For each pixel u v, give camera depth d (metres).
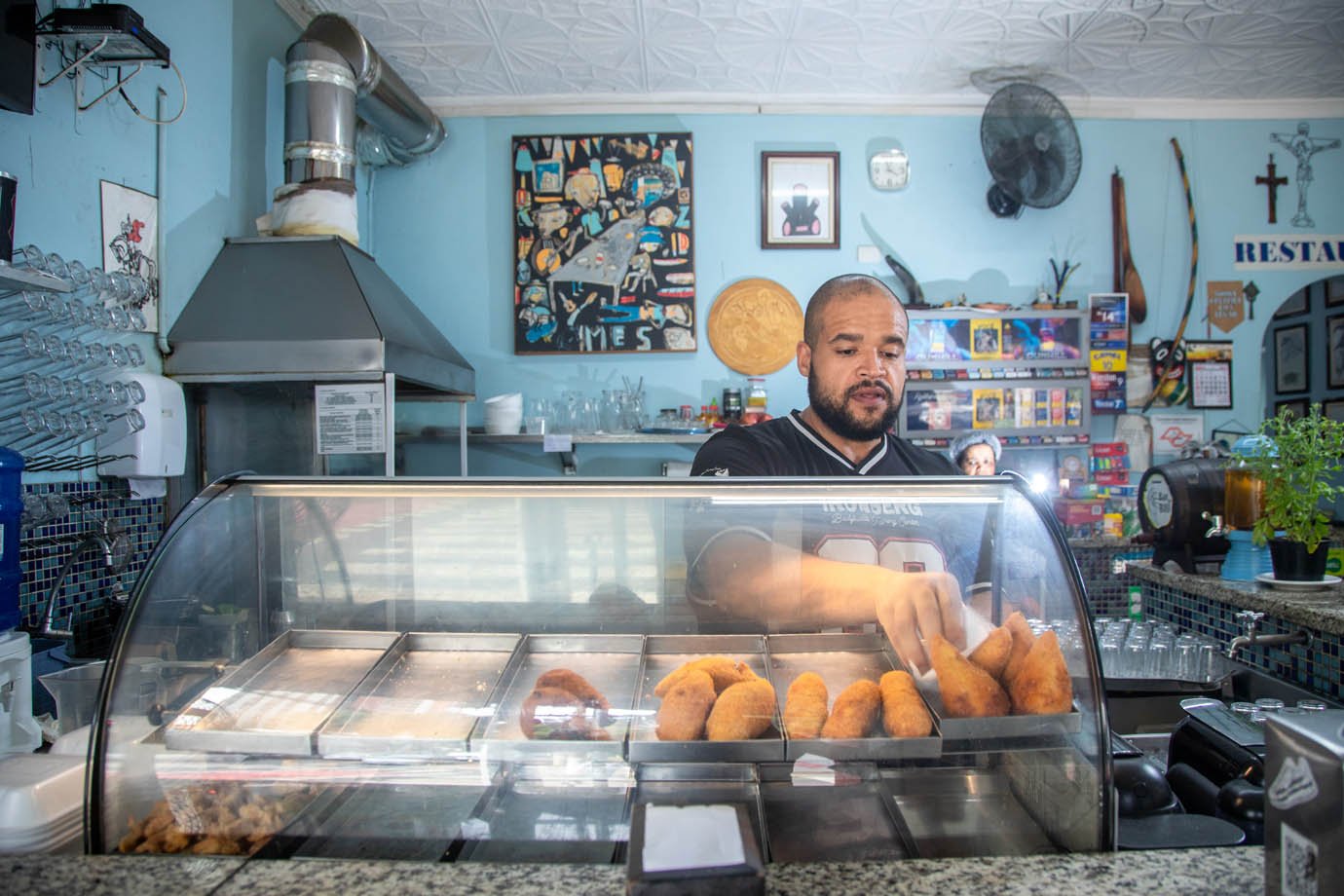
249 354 2.53
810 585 1.27
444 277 4.02
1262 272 4.16
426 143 3.78
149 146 2.43
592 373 4.03
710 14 3.26
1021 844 0.99
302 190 2.90
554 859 0.98
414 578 1.32
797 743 1.05
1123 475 4.00
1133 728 2.08
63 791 1.03
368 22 3.30
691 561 1.32
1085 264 4.12
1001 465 4.03
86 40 1.99
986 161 3.83
